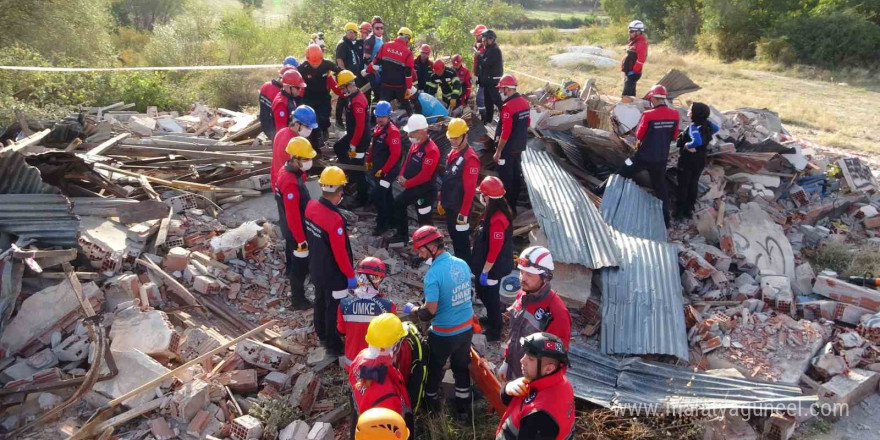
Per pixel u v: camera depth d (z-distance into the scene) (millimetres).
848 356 6395
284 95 7797
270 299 6840
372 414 3350
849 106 18625
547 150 10133
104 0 20172
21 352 5566
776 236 8461
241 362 5844
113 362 5402
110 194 7723
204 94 16219
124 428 5066
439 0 17656
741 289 7648
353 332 5066
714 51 30328
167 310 6336
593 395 5625
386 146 7953
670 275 7492
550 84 13344
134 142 9109
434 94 12594
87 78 13227
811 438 5605
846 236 9578
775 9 28953
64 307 5801
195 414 5156
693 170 9094
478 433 5344
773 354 6465
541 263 4523
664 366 6203
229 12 21953
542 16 54781
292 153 5969
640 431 5238
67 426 5016
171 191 8086
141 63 19219
